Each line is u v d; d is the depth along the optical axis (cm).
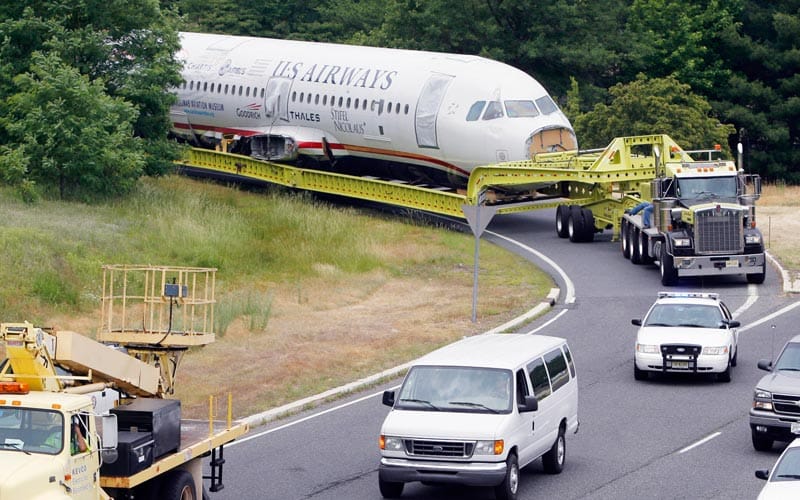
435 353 6366
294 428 7531
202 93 18325
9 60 15350
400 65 16412
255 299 11256
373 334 10412
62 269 11012
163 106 16075
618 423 7575
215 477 5631
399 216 16350
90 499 4422
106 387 5062
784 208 17950
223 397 8300
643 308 11475
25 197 13625
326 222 14625
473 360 6141
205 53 18675
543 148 15162
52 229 12138
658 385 8706
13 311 9906
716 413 7812
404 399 6003
